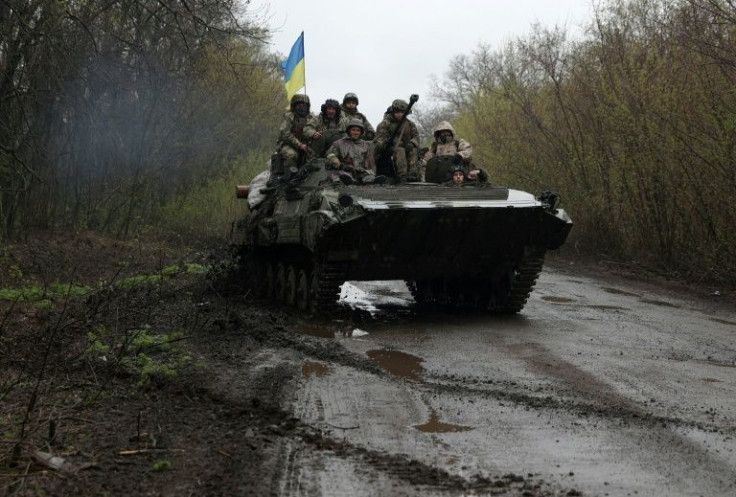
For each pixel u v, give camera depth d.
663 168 18.25
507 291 12.20
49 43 14.64
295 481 5.19
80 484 4.98
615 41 19.91
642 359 9.05
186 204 24.05
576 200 22.47
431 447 5.95
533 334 10.58
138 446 5.68
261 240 13.63
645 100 18.28
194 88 22.89
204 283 14.10
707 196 17.17
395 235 11.05
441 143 13.88
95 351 8.27
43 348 8.49
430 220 10.95
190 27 19.72
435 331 10.75
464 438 6.16
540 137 24.50
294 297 12.77
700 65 15.71
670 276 17.70
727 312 13.08
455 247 11.45
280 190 13.24
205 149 25.97
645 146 18.39
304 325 11.07
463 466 5.56
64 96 16.66
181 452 5.59
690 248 18.25
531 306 13.24
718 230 17.39
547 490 5.14
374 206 10.73
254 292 14.52
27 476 5.08
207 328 10.27
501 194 11.71
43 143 17.59
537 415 6.78
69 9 15.80
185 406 6.79
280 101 28.48
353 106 14.78
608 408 6.99
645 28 19.17
